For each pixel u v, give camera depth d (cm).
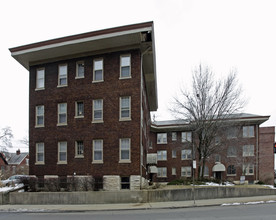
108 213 1088
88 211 1166
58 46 1764
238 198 1541
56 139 1839
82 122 1791
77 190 1511
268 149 3469
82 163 1736
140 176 1612
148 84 2511
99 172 1684
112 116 1728
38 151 1900
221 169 3045
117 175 1645
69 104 1844
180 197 1441
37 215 1074
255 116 3112
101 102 1780
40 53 1867
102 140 1727
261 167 3425
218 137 2609
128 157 1672
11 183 1803
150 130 3600
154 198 1390
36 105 1947
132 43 1731
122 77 1741
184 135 3522
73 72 1869
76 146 1791
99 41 1702
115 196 1376
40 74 1986
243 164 2955
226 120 2178
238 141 2594
